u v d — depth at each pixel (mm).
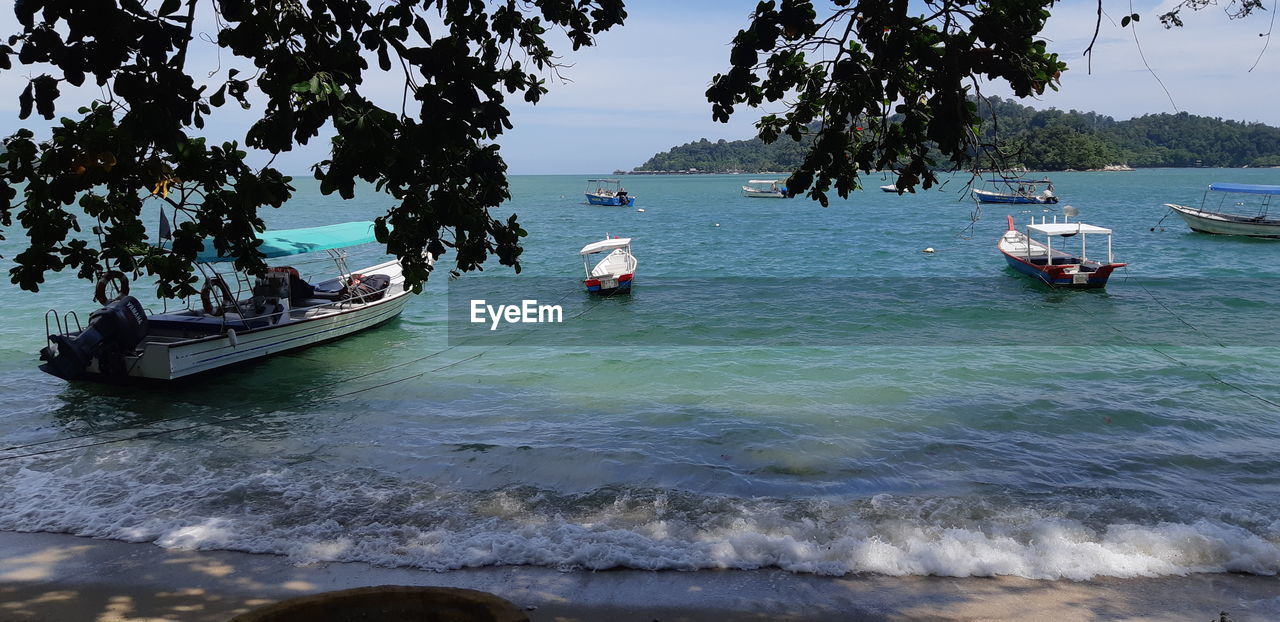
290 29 5980
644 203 100625
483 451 10961
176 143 5230
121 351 14266
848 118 7270
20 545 8070
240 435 11852
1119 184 132875
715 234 53344
